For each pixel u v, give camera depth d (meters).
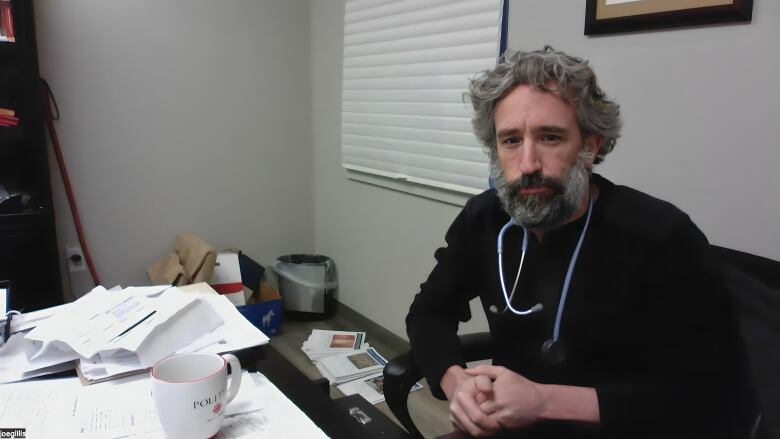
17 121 2.11
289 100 3.03
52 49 2.35
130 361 0.84
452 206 2.25
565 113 0.88
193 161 2.79
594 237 0.96
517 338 1.05
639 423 0.86
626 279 0.92
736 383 0.72
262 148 2.99
